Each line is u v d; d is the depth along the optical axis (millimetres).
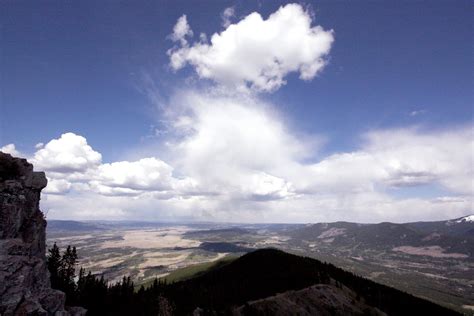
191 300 165875
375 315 181750
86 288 150125
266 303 161000
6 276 70875
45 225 90625
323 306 171250
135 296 166500
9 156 86500
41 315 73188
